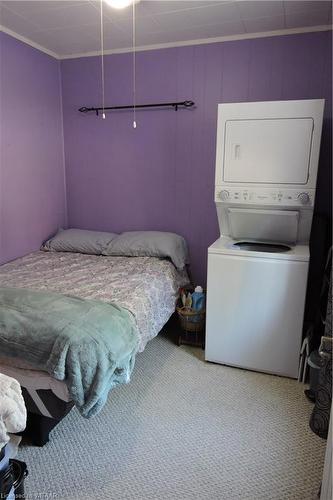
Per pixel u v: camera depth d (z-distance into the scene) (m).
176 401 2.13
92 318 1.73
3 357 1.65
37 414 1.71
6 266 2.77
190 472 1.63
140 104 3.12
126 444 1.79
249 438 1.84
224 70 2.84
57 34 2.77
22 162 2.95
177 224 3.24
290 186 2.31
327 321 1.88
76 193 3.52
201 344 2.78
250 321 2.39
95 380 1.54
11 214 2.89
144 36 2.80
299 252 2.31
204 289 3.17
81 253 3.19
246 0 2.20
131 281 2.43
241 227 2.63
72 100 3.33
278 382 2.34
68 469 1.63
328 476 1.22
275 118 2.26
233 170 2.42
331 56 2.57
